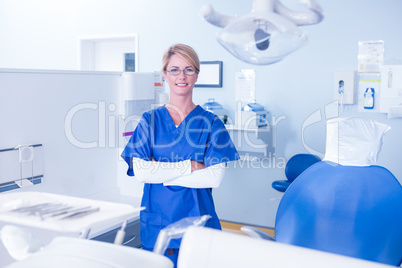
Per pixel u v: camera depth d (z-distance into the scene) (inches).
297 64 142.4
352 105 135.4
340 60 136.3
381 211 57.4
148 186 68.4
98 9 175.3
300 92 142.9
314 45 139.5
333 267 26.0
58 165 82.7
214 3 152.3
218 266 28.0
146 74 103.0
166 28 162.6
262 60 44.3
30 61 192.4
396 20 128.0
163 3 162.2
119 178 98.3
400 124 129.5
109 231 79.4
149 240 67.7
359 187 58.8
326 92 139.1
